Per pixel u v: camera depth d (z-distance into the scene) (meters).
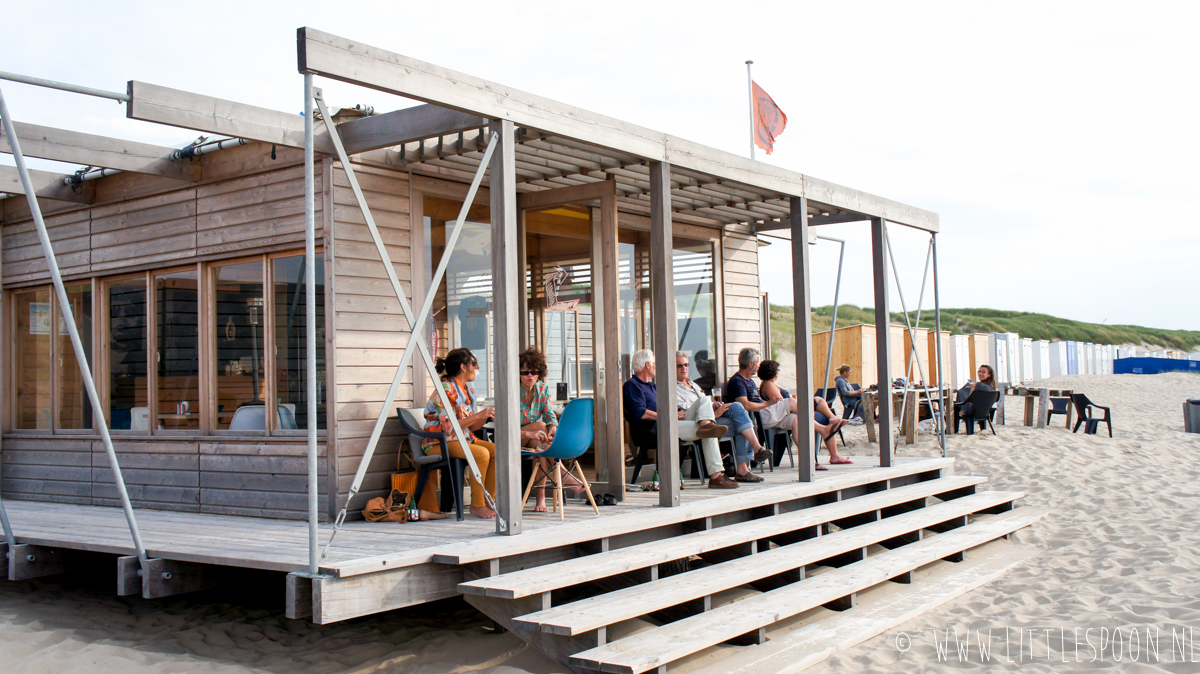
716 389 10.09
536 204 7.39
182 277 7.54
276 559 4.68
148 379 7.78
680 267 9.80
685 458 8.48
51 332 8.66
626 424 8.98
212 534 5.86
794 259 7.91
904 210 9.46
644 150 6.36
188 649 5.20
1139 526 8.70
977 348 27.83
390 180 6.82
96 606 6.16
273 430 6.85
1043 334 64.12
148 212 7.70
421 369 6.96
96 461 8.16
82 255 8.23
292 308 6.73
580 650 4.68
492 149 5.36
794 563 6.11
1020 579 7.12
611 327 6.82
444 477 6.80
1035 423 17.19
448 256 5.18
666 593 5.17
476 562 4.93
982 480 9.71
